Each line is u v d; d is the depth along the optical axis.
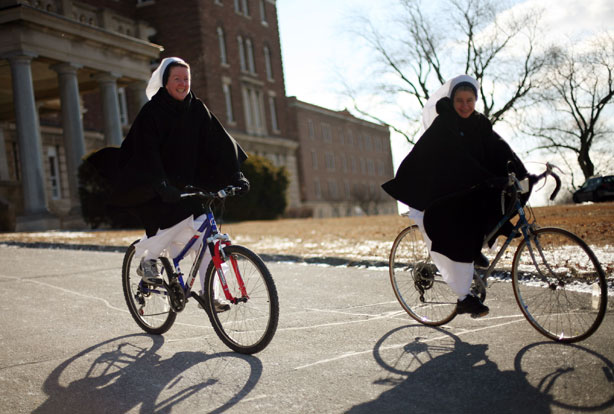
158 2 39.00
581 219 12.05
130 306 5.29
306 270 8.04
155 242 4.72
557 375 3.48
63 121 22.55
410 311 5.07
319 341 4.59
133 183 4.52
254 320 4.31
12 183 25.66
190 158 4.76
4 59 21.16
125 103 36.22
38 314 5.98
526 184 4.31
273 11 48.66
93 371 4.09
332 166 59.94
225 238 4.45
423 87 33.56
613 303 5.00
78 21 22.83
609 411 2.94
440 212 4.38
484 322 4.82
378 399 3.32
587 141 31.98
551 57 30.31
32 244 12.36
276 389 3.58
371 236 11.86
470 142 4.51
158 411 3.34
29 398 3.61
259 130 45.53
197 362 4.21
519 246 4.42
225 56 41.81
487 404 3.14
